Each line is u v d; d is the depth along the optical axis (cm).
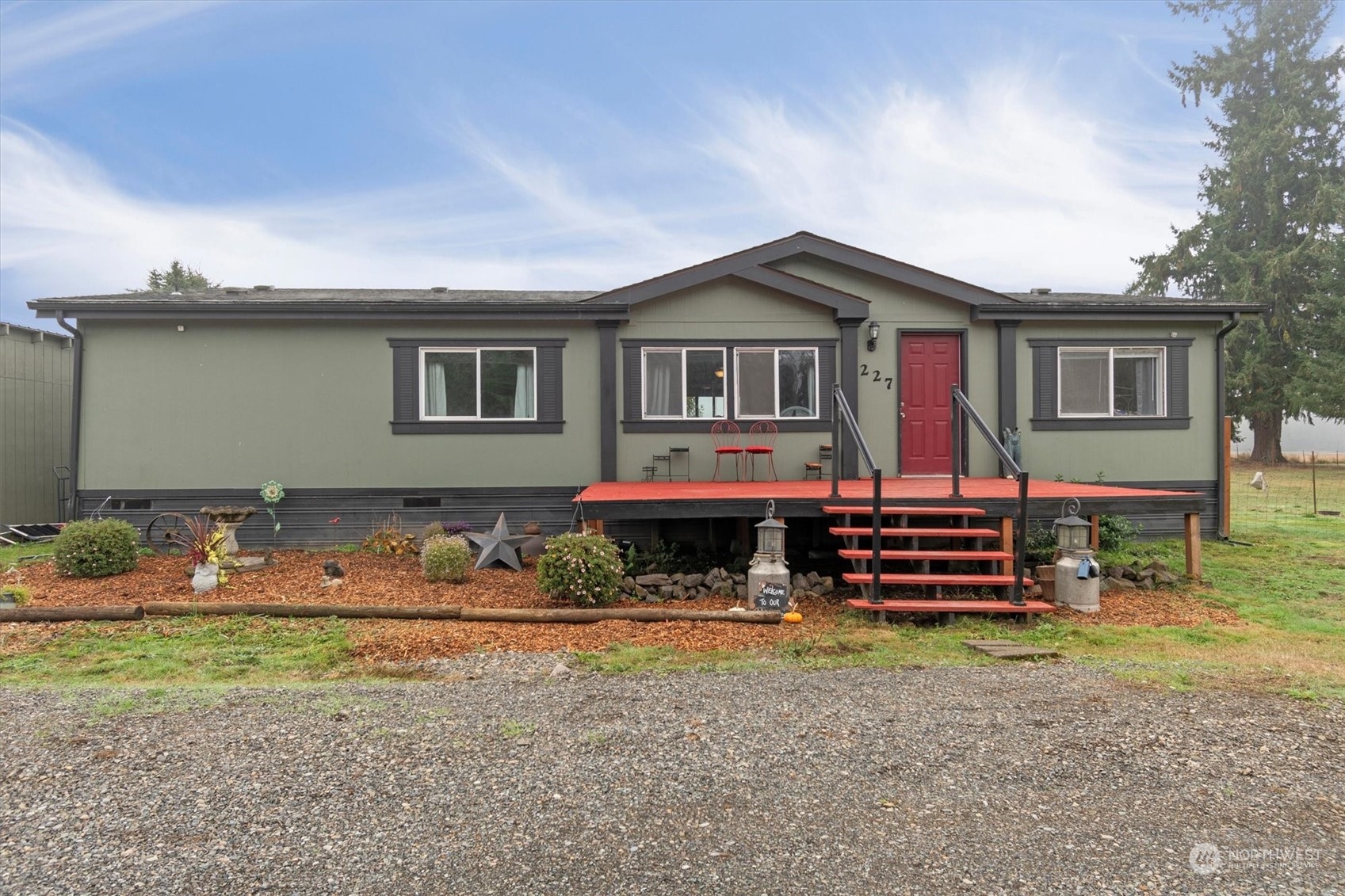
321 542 991
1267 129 2678
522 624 634
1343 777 333
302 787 322
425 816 296
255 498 987
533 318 989
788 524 937
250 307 948
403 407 998
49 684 477
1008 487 841
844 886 248
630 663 525
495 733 384
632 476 1005
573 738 378
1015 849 272
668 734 383
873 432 1023
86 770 339
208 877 254
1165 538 1051
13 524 1123
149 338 981
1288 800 311
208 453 986
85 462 977
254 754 357
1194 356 1064
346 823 291
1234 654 549
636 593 723
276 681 489
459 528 963
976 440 1029
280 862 263
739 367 1016
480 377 1009
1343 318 2395
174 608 643
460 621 641
